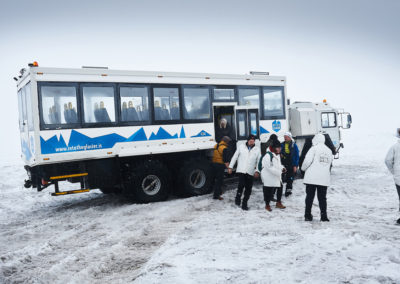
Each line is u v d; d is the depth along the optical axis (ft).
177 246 16.92
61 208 30.12
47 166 26.30
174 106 30.96
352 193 29.27
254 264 14.16
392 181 33.65
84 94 27.14
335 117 42.65
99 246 18.44
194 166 31.45
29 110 26.89
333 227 19.08
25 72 27.48
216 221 21.62
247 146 25.81
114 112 28.25
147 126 29.58
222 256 15.23
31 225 24.07
